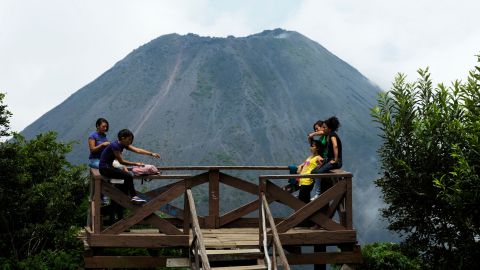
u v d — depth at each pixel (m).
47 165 13.84
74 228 12.73
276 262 8.17
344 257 9.02
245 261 8.58
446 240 10.27
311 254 8.95
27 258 11.59
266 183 8.69
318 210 8.99
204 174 10.09
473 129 9.31
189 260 8.45
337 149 9.22
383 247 13.25
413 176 10.32
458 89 10.17
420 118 10.84
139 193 8.95
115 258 8.57
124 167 8.47
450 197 9.27
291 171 10.34
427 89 10.98
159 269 11.20
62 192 13.00
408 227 11.09
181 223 10.07
